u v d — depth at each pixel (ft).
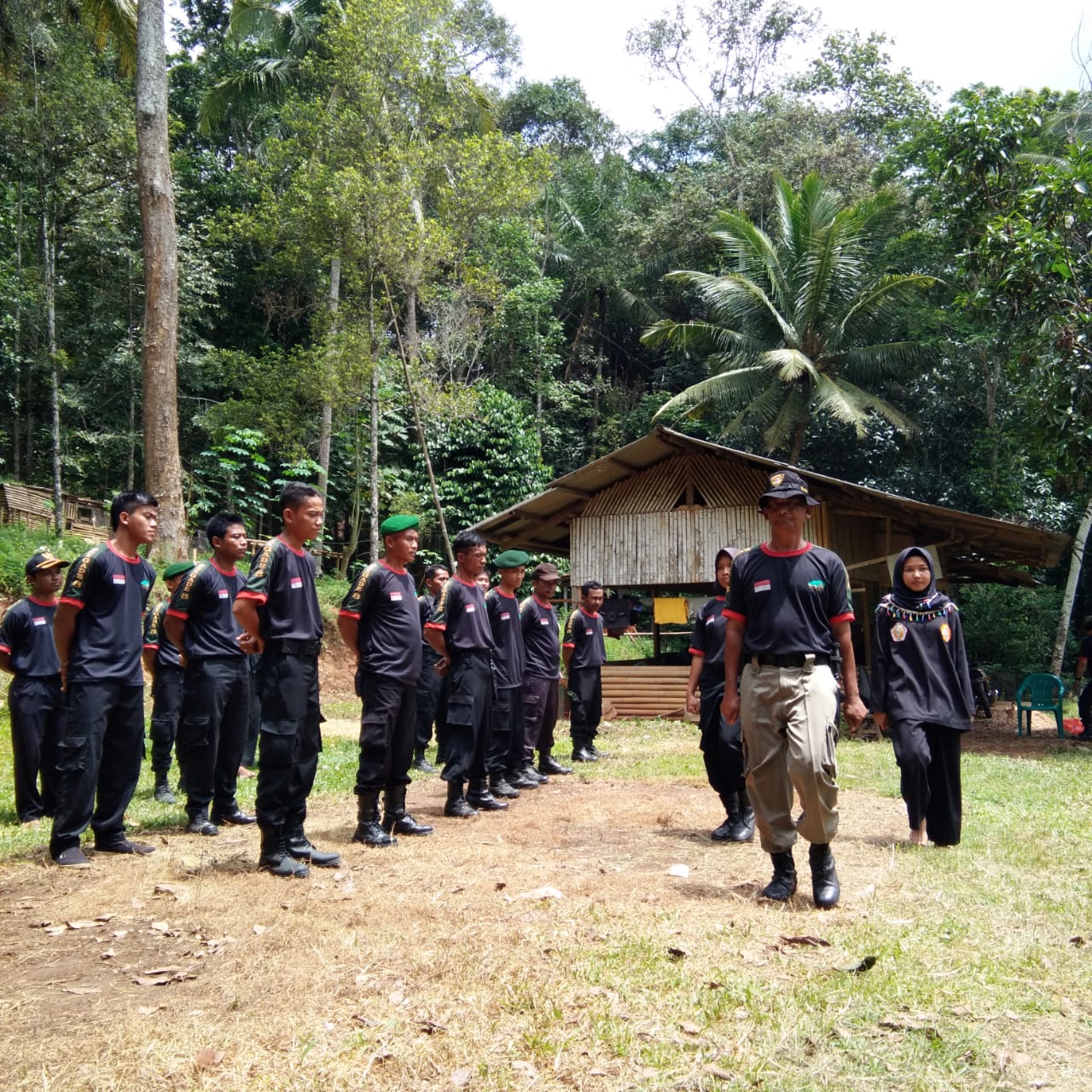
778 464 45.62
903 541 54.08
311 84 79.05
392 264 58.39
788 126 103.81
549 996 10.62
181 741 21.29
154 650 25.68
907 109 104.78
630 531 52.70
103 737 18.34
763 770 15.10
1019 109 44.27
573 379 119.24
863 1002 10.55
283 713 16.98
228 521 21.65
